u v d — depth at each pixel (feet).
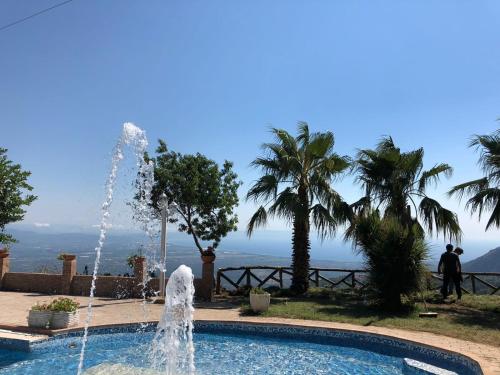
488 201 38.68
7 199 45.37
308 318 33.30
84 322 31.04
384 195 44.98
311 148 46.34
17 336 27.12
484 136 39.45
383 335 27.84
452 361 23.67
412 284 36.86
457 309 37.42
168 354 22.67
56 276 46.85
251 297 35.78
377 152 45.91
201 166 53.57
